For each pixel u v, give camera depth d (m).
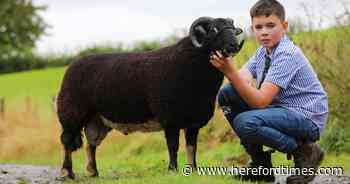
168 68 10.45
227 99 9.12
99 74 11.31
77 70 11.63
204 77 10.24
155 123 11.09
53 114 21.83
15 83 40.44
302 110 8.68
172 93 10.41
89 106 11.58
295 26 16.38
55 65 54.97
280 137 8.52
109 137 20.20
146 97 10.79
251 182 9.30
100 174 12.48
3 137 21.62
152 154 17.81
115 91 11.06
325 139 14.96
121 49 45.41
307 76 8.74
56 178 11.69
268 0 8.77
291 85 8.73
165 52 10.67
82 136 11.84
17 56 56.94
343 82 14.88
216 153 15.95
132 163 15.66
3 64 55.69
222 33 9.68
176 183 9.02
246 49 16.94
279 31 8.75
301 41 16.00
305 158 8.68
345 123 14.93
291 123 8.55
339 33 15.09
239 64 17.00
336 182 10.43
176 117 10.46
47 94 32.78
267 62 8.98
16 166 15.74
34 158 20.50
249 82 9.27
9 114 22.34
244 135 8.61
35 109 22.69
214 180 9.11
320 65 15.21
